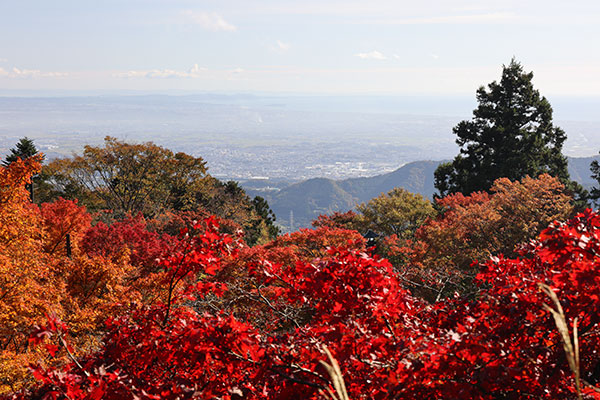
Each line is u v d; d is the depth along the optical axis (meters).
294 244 16.14
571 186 36.16
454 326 4.57
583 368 3.58
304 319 6.82
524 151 39.66
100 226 20.02
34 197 36.84
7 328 10.69
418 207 27.81
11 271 11.33
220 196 45.34
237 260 12.01
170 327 4.39
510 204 19.20
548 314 3.67
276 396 3.45
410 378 2.97
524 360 3.19
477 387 3.00
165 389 3.30
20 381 9.56
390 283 3.96
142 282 12.57
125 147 39.66
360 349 3.45
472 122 41.66
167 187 41.69
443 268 14.83
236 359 3.71
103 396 3.21
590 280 3.09
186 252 4.59
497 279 4.58
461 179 41.72
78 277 13.32
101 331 10.99
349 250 3.99
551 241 3.38
